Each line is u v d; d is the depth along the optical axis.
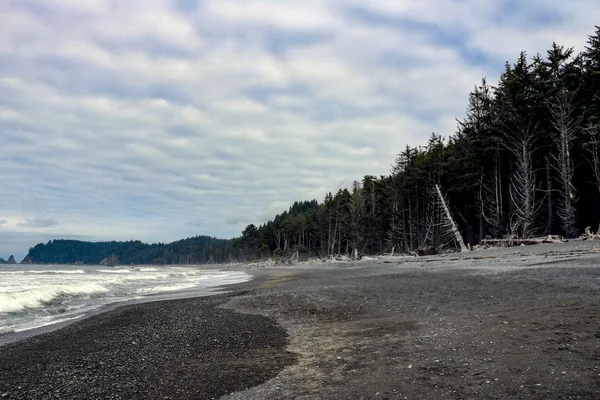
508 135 41.75
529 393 4.92
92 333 12.02
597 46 37.34
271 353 8.61
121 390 6.59
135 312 16.42
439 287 15.25
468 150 49.06
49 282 35.22
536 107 39.16
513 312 9.30
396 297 14.18
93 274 61.28
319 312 13.39
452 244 52.44
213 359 8.38
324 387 5.96
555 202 41.72
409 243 69.56
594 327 7.31
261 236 153.88
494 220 44.03
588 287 11.60
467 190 49.69
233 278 46.69
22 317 15.77
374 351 7.68
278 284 28.19
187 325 12.82
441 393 5.22
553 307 9.34
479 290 13.43
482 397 4.96
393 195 72.19
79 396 6.38
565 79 39.84
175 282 40.75
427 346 7.45
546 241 29.44
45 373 7.84
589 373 5.32
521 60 42.22
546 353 6.23
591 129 33.28
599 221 39.28
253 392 6.09
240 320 13.38
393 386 5.67
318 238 119.00
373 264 46.25
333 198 105.12
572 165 37.81
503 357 6.29
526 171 37.16
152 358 8.74
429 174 57.59
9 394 6.61
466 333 7.99
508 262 21.78
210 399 5.93
